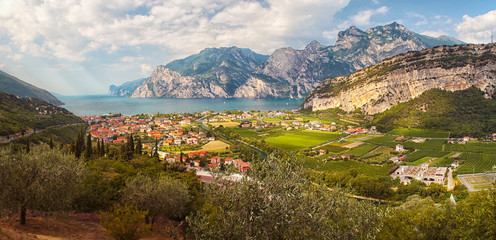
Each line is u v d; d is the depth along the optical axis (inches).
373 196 3951.8
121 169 3213.6
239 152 6875.0
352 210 1174.3
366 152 6697.8
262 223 891.4
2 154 1513.3
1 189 1457.9
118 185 2305.6
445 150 6368.1
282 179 947.3
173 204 1925.4
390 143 7465.6
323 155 6510.8
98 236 1585.9
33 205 1535.4
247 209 927.7
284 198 916.0
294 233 915.4
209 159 6102.4
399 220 1587.1
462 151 6166.3
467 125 7869.1
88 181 2145.7
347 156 6112.2
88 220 1900.8
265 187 938.7
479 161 5310.0
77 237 1507.1
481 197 1462.8
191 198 2256.4
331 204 1059.3
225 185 986.1
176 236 1269.7
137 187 1972.2
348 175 4490.7
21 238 1259.2
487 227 1298.0
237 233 892.0
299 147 7421.3
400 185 4106.8
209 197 991.0
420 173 4842.5
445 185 4175.7
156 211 1914.4
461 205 1606.8
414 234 1519.4
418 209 1929.1
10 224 1498.5
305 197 968.3
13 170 1487.5
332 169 5275.6
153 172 2965.1
